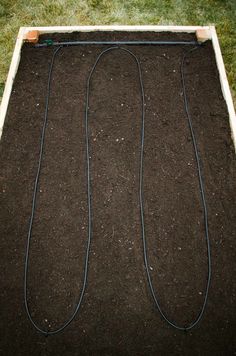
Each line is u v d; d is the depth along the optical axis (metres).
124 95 2.99
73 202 2.55
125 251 2.39
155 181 2.63
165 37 3.32
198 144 2.79
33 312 2.21
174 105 2.96
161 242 2.42
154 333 2.15
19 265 2.34
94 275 2.31
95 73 3.10
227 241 2.43
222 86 3.05
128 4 3.73
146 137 2.81
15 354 2.08
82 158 2.72
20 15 3.65
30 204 2.54
